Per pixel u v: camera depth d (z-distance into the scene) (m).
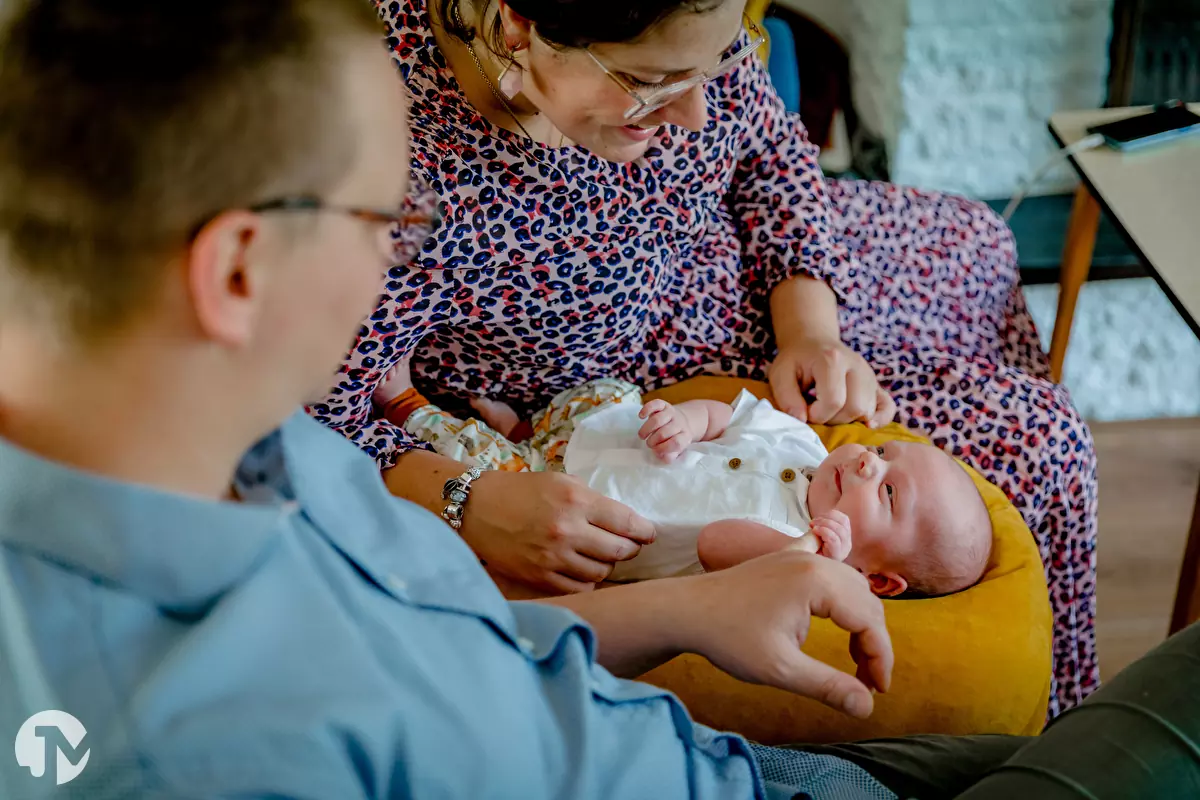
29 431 0.51
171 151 0.46
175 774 0.48
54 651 0.49
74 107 0.45
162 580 0.51
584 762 0.69
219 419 0.53
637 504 1.25
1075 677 1.50
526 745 0.65
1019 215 2.42
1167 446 2.21
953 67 2.36
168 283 0.48
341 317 0.55
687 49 0.92
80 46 0.45
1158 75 2.34
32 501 0.49
